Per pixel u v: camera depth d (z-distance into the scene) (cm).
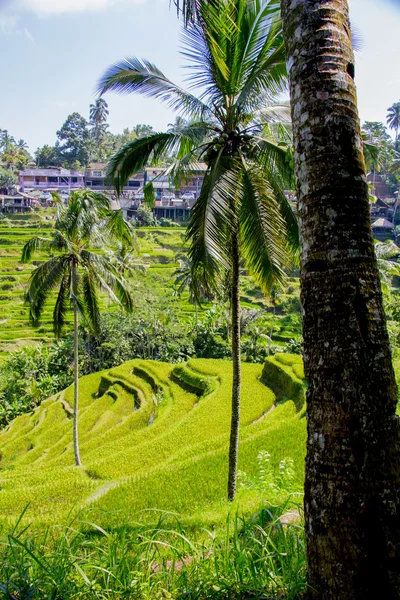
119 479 1742
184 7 513
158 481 1516
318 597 299
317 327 317
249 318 4181
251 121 1124
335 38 338
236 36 921
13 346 4662
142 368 3778
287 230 1126
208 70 1031
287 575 342
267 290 1109
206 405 2694
